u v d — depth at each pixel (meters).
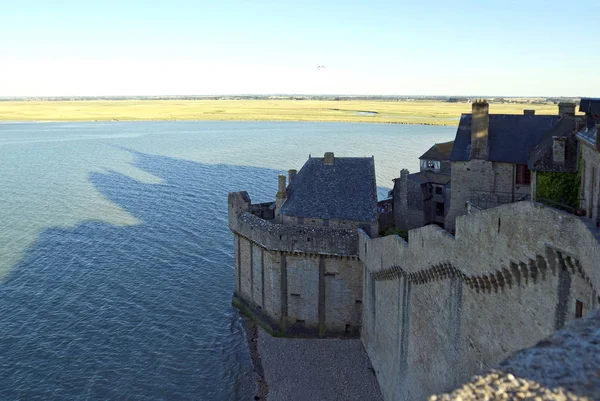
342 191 62.25
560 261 24.16
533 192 41.25
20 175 146.25
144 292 69.69
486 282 30.22
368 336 55.25
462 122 55.28
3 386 49.91
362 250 55.16
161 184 131.25
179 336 60.06
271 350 58.19
